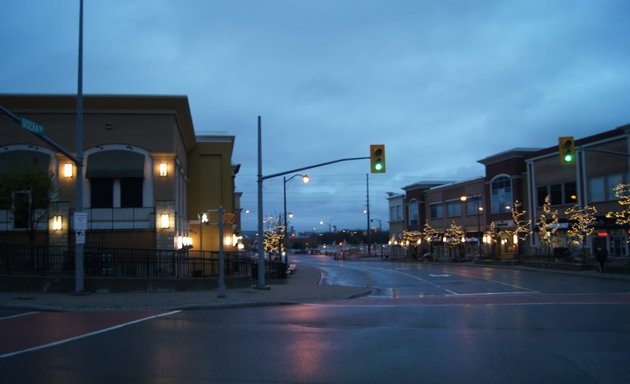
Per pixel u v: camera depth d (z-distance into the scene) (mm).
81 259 19922
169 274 25656
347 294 23297
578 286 26969
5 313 16047
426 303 19875
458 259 62688
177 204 30859
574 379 8141
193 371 8578
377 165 22000
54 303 17688
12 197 23297
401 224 85938
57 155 28656
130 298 19406
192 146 38688
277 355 9852
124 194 29109
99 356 9727
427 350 10336
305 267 59531
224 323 14148
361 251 121000
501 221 56312
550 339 11555
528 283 29469
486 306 18453
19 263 23922
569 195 46656
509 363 9195
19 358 9539
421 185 78375
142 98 29031
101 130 29234
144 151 29328
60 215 26547
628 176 40000
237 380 8031
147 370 8633
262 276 25203
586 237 44094
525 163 54000
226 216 27375
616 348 10523
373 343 11102
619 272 34562
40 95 28312
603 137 42094
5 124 28625
